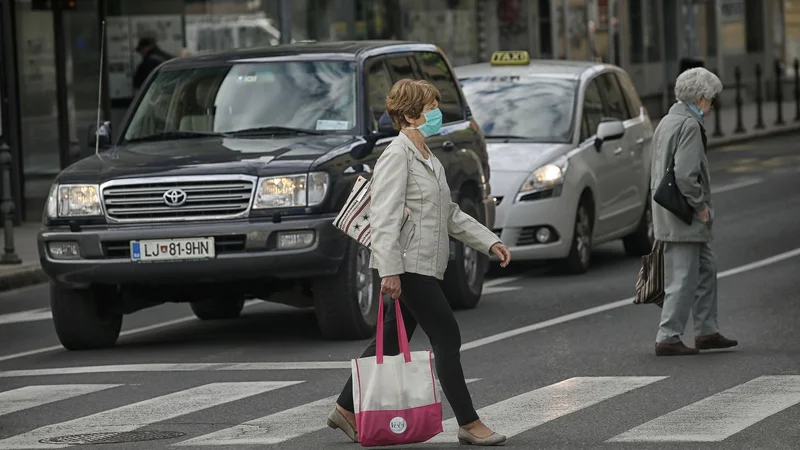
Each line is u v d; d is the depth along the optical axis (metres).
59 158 61.50
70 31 63.06
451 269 36.56
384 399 21.23
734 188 67.00
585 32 101.50
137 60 66.19
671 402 24.72
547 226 42.34
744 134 98.12
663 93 119.69
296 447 22.14
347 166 32.41
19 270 45.91
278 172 31.45
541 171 42.53
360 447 22.00
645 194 48.12
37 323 38.22
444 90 38.31
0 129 48.59
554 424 23.28
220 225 31.28
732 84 133.00
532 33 96.06
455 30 92.00
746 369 27.64
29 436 23.59
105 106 63.72
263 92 35.16
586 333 32.84
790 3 144.38
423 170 21.72
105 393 27.28
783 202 60.56
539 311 36.56
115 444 22.70
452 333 21.84
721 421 23.03
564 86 45.94
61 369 30.48
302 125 34.41
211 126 34.84
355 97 34.62
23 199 60.47
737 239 49.69
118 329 33.78
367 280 33.00
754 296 37.53
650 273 29.66
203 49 69.25
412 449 21.84
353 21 82.00
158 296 33.38
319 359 30.39
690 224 29.22
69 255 32.06
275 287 32.97
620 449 21.38
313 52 35.91
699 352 29.83
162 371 29.59
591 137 45.19
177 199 31.55
